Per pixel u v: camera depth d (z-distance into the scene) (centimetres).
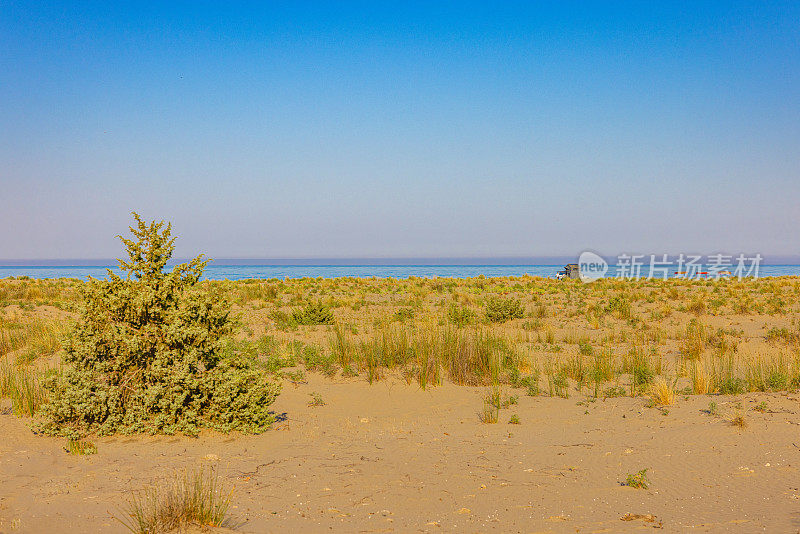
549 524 509
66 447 737
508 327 2052
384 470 673
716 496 580
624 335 1838
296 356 1381
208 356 852
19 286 3197
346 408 1031
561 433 856
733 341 1664
